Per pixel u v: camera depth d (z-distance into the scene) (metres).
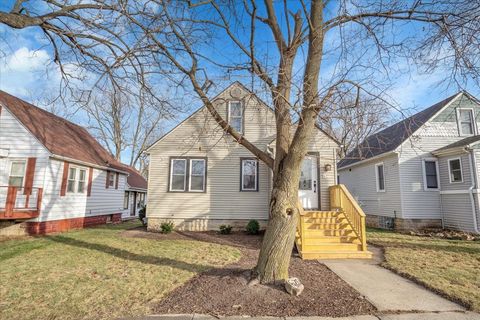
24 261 6.87
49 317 3.90
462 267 6.48
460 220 12.27
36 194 11.49
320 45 5.07
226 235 11.39
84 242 9.54
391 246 9.24
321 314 3.96
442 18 4.80
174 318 3.86
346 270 6.39
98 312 4.05
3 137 11.80
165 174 12.82
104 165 16.36
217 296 4.52
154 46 5.44
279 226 4.99
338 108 4.78
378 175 15.66
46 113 15.62
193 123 13.11
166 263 6.68
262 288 4.72
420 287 5.14
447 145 13.52
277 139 5.44
